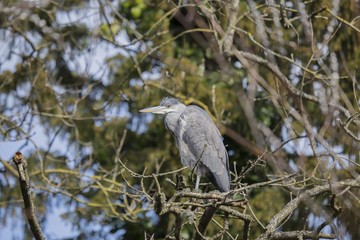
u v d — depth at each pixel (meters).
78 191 15.08
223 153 11.62
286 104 8.51
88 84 15.98
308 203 8.14
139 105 17.48
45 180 14.98
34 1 14.48
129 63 17.62
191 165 11.80
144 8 17.31
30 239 17.94
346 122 9.75
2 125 15.70
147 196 8.59
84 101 18.02
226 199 8.38
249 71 8.33
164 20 15.89
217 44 12.74
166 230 17.27
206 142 11.62
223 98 16.86
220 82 17.12
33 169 17.66
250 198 16.44
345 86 14.46
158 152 17.22
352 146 9.45
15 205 17.84
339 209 8.52
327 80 12.40
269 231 8.84
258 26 8.66
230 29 12.67
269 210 16.02
